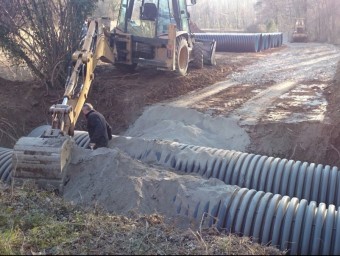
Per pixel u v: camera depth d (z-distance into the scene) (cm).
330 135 1184
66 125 963
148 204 792
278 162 924
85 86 1108
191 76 1688
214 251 555
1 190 759
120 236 598
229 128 1268
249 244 593
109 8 2044
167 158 974
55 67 1450
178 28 1648
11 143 1276
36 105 1404
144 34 1563
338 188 874
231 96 1509
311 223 680
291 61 2227
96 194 828
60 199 757
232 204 734
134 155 1013
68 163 891
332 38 3831
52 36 1445
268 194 754
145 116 1380
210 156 950
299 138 1202
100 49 1309
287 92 1550
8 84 1468
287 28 4697
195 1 1709
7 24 1397
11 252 554
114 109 1424
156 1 1541
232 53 2634
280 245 679
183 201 775
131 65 1627
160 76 1630
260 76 1809
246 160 931
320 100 1437
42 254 550
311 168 909
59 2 1435
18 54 1438
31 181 837
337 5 3912
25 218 653
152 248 563
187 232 625
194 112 1354
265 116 1295
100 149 928
